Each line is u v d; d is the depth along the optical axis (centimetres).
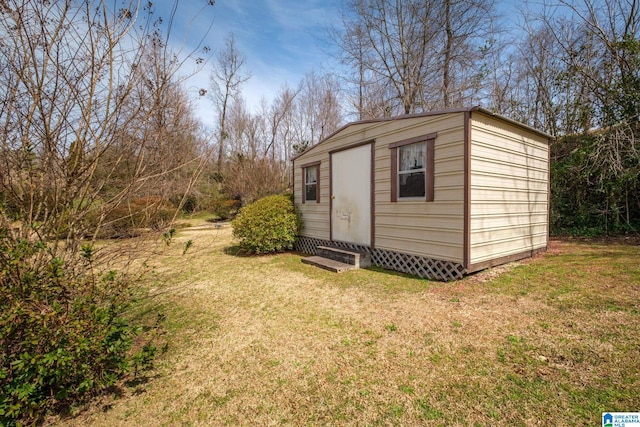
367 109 1627
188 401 229
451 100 1376
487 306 377
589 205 866
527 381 229
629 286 407
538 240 662
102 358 213
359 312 383
